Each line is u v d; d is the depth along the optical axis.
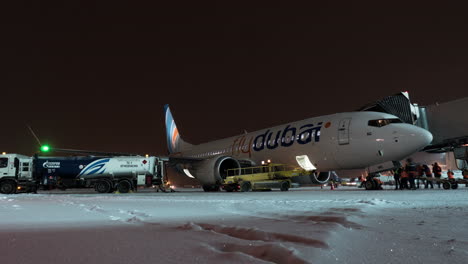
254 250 2.54
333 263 2.17
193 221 4.89
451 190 15.86
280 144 22.88
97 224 4.72
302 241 2.91
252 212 6.31
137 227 4.27
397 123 18.44
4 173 23.55
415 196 11.22
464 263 2.18
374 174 19.12
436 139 24.09
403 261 2.23
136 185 25.62
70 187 25.42
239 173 24.02
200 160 25.94
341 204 7.88
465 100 22.48
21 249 2.80
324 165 20.55
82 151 25.48
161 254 2.51
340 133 19.45
